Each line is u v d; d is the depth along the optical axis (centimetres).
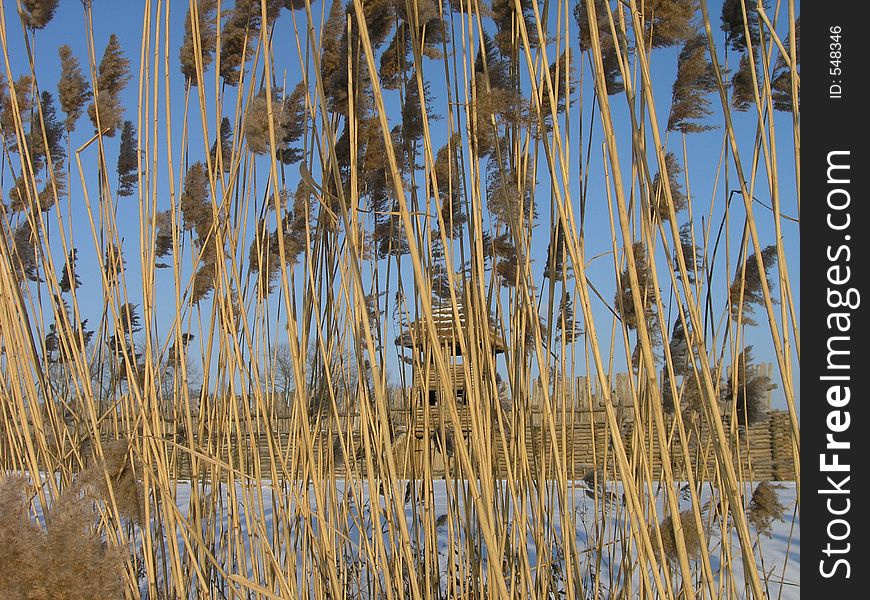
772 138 215
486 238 293
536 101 230
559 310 315
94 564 162
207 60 327
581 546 427
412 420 313
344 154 312
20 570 152
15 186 356
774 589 409
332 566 276
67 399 324
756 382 273
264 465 334
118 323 293
